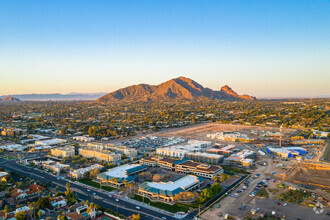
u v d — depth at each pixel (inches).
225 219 7337.6
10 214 7278.5
